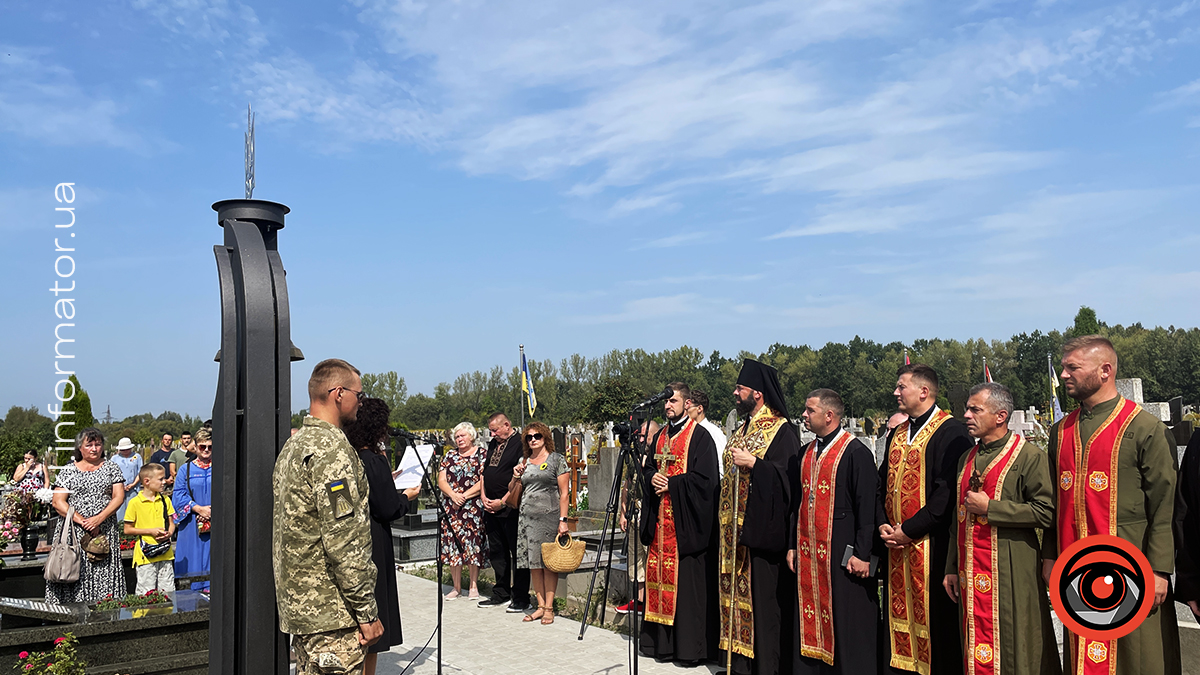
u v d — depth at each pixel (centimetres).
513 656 688
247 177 420
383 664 671
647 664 662
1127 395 1573
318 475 373
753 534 599
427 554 1257
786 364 10631
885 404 9431
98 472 761
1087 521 418
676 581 659
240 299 398
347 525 372
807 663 572
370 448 538
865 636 547
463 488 939
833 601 554
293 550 374
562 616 839
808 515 576
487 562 1051
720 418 10075
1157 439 402
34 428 4419
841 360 10006
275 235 429
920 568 513
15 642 544
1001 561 453
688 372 11044
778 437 624
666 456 686
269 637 388
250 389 387
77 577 731
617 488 648
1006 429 469
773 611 607
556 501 816
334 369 412
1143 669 396
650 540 679
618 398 5659
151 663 568
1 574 863
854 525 552
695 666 655
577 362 10712
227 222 413
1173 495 397
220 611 395
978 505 455
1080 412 440
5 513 1386
